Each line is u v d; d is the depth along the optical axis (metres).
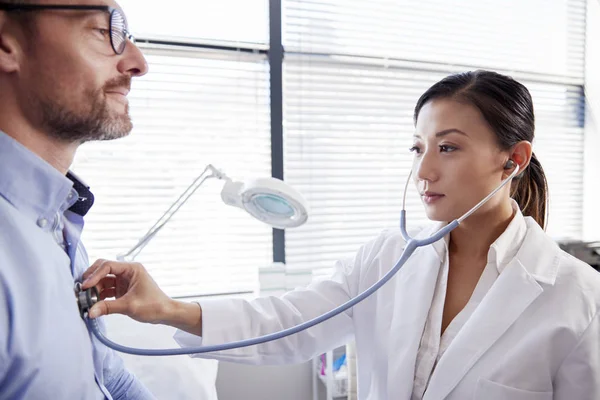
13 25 0.60
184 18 2.04
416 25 2.40
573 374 0.79
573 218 2.72
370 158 2.33
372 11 2.32
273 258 2.20
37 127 0.64
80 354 0.63
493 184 0.87
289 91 2.20
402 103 2.38
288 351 1.02
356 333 1.06
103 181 1.98
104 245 1.99
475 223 0.92
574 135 2.72
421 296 0.93
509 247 0.91
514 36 2.59
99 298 0.75
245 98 2.15
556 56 2.67
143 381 1.36
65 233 0.72
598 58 2.65
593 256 1.36
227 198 1.18
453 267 0.96
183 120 2.07
